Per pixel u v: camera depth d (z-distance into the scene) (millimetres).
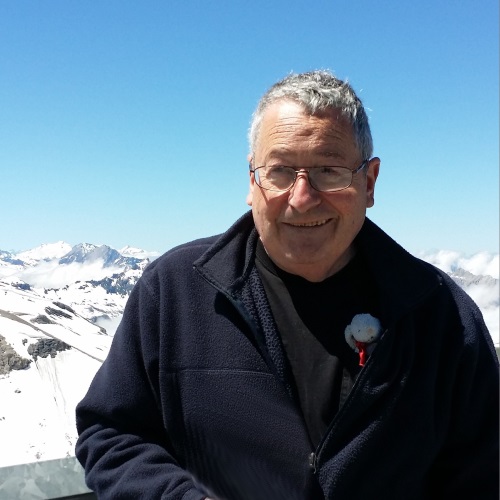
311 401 780
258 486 771
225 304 819
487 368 821
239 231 851
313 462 754
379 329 777
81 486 894
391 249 822
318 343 796
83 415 836
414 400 778
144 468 766
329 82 766
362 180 784
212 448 792
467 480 832
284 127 752
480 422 828
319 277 820
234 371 790
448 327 820
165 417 817
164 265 868
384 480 773
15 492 868
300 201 747
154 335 834
